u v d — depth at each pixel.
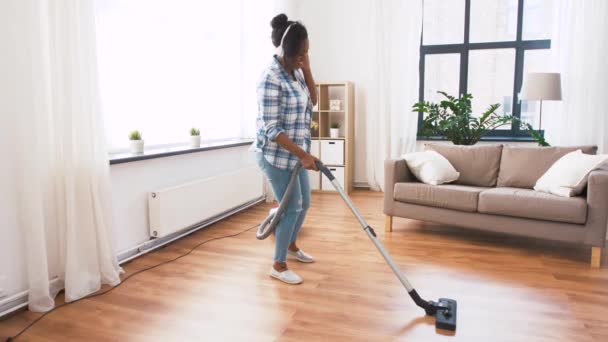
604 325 1.83
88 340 1.75
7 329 1.83
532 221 2.76
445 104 4.54
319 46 5.29
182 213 3.01
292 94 2.16
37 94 1.94
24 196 1.94
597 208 2.53
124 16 2.78
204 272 2.49
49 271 2.13
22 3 1.85
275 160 2.21
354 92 5.19
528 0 4.66
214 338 1.76
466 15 4.84
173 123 3.30
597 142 4.31
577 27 4.25
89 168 2.19
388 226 3.36
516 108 4.82
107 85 2.66
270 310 2.00
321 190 5.09
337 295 2.16
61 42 2.03
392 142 4.97
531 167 3.21
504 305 2.04
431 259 2.70
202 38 3.62
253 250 2.90
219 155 3.69
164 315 1.96
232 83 4.14
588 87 4.27
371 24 4.93
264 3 4.26
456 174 3.40
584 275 2.42
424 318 1.91
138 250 2.79
